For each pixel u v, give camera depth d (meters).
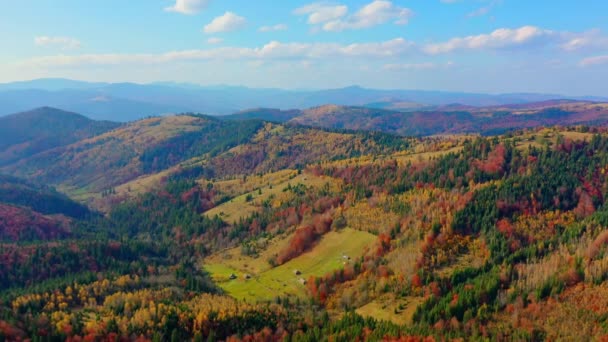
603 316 169.25
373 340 167.88
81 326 178.00
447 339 169.38
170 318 183.88
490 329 176.00
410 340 166.62
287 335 179.75
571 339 162.75
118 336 170.25
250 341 178.75
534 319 177.12
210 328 182.88
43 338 166.62
